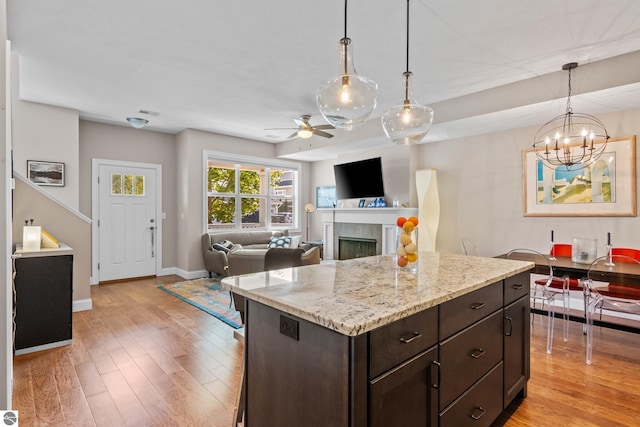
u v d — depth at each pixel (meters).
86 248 4.11
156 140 6.10
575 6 2.30
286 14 2.43
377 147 6.14
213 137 6.25
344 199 6.73
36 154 4.42
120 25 2.58
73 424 1.97
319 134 4.92
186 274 5.94
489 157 4.88
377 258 2.59
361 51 2.97
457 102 4.16
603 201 3.91
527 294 2.33
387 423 1.25
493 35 2.70
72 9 2.37
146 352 2.93
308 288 1.63
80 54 3.05
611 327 3.54
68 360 2.77
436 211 5.21
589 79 3.21
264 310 1.53
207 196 6.21
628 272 2.71
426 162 5.64
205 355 2.88
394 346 1.27
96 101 4.37
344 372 1.15
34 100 4.33
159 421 2.01
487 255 4.89
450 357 1.57
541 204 4.38
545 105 3.59
